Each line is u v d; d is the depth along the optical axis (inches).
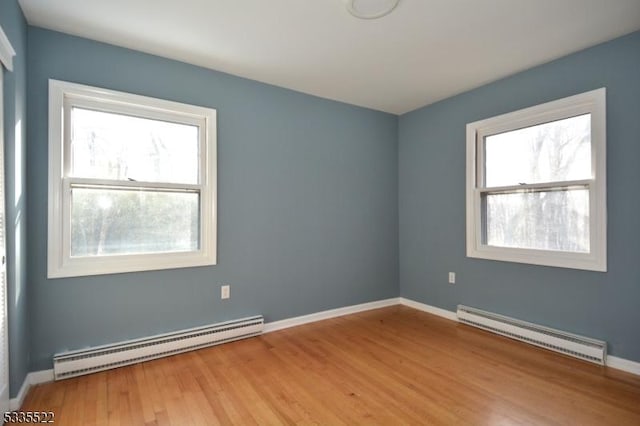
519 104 118.0
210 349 109.1
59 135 90.4
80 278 93.4
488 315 124.8
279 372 93.4
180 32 91.7
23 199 82.0
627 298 93.0
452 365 97.5
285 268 131.0
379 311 152.4
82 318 93.5
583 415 73.0
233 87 119.1
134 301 101.0
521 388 84.5
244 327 117.4
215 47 100.2
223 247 116.9
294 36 94.0
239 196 120.3
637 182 91.3
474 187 133.1
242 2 78.6
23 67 82.4
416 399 79.8
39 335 87.8
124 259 99.3
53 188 89.4
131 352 96.6
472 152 133.3
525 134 118.3
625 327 93.4
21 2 77.8
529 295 115.6
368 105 151.4
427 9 81.6
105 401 78.7
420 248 155.2
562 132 108.3
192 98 110.8
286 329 128.7
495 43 98.0
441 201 145.7
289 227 132.0
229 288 118.0
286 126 131.5
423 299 153.7
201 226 113.1
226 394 82.0
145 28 89.7
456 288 139.6
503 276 123.3
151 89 103.7
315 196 139.0
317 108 139.9
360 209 152.7
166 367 96.1
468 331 126.0
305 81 125.3
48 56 89.4
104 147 98.3
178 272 108.4
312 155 138.2
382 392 83.0
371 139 156.3
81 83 93.4
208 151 113.7
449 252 142.4
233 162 119.1
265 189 126.3
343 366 97.0
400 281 165.6
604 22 87.2
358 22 87.2
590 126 101.3
